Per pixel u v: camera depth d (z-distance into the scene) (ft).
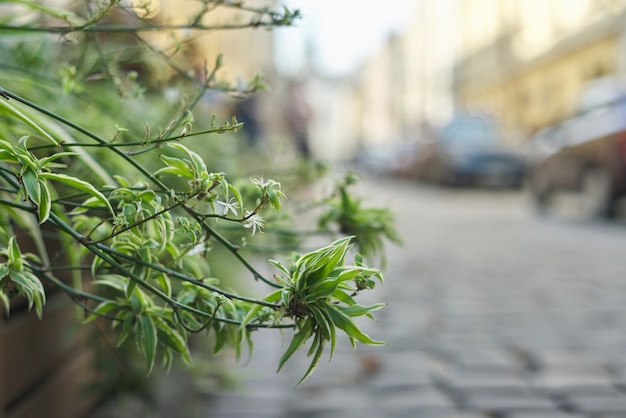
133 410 6.95
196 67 5.86
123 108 6.33
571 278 15.92
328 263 2.82
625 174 26.30
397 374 8.90
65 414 5.93
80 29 3.96
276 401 7.83
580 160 28.76
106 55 5.74
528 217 31.60
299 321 2.94
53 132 4.50
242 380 8.50
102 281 3.60
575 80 68.69
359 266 2.90
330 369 9.08
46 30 4.03
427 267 17.57
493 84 95.30
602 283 15.23
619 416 7.48
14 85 5.88
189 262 3.82
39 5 4.71
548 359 9.57
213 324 3.52
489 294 14.11
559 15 72.02
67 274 5.77
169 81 5.93
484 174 45.42
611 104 28.22
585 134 28.71
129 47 5.39
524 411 7.64
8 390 4.68
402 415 7.48
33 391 5.25
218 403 7.72
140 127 6.33
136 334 3.51
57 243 5.63
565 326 11.43
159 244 3.53
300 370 9.00
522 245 21.95
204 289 3.60
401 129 180.14
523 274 16.48
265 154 11.37
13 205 3.25
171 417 7.04
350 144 260.62
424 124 69.05
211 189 3.00
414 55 162.30
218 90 4.32
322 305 2.87
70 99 6.08
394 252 20.44
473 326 11.44
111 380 6.14
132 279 3.29
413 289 14.62
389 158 75.77
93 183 5.13
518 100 85.40
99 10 3.86
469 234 25.34
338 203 4.67
